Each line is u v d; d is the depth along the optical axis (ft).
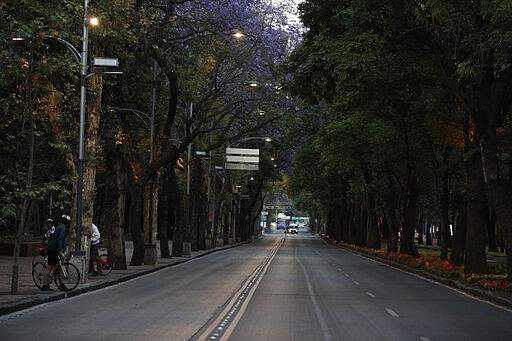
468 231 97.45
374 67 91.04
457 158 128.67
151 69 126.31
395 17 79.25
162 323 49.98
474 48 67.87
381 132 147.84
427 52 89.30
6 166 77.30
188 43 111.86
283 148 251.80
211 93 138.51
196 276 104.73
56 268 71.26
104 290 79.15
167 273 112.16
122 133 108.99
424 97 119.03
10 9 58.90
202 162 220.43
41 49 68.23
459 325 51.55
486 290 78.07
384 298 73.10
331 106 124.67
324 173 208.95
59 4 65.51
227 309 59.67
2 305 55.42
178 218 165.89
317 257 182.91
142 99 122.42
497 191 77.46
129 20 90.27
